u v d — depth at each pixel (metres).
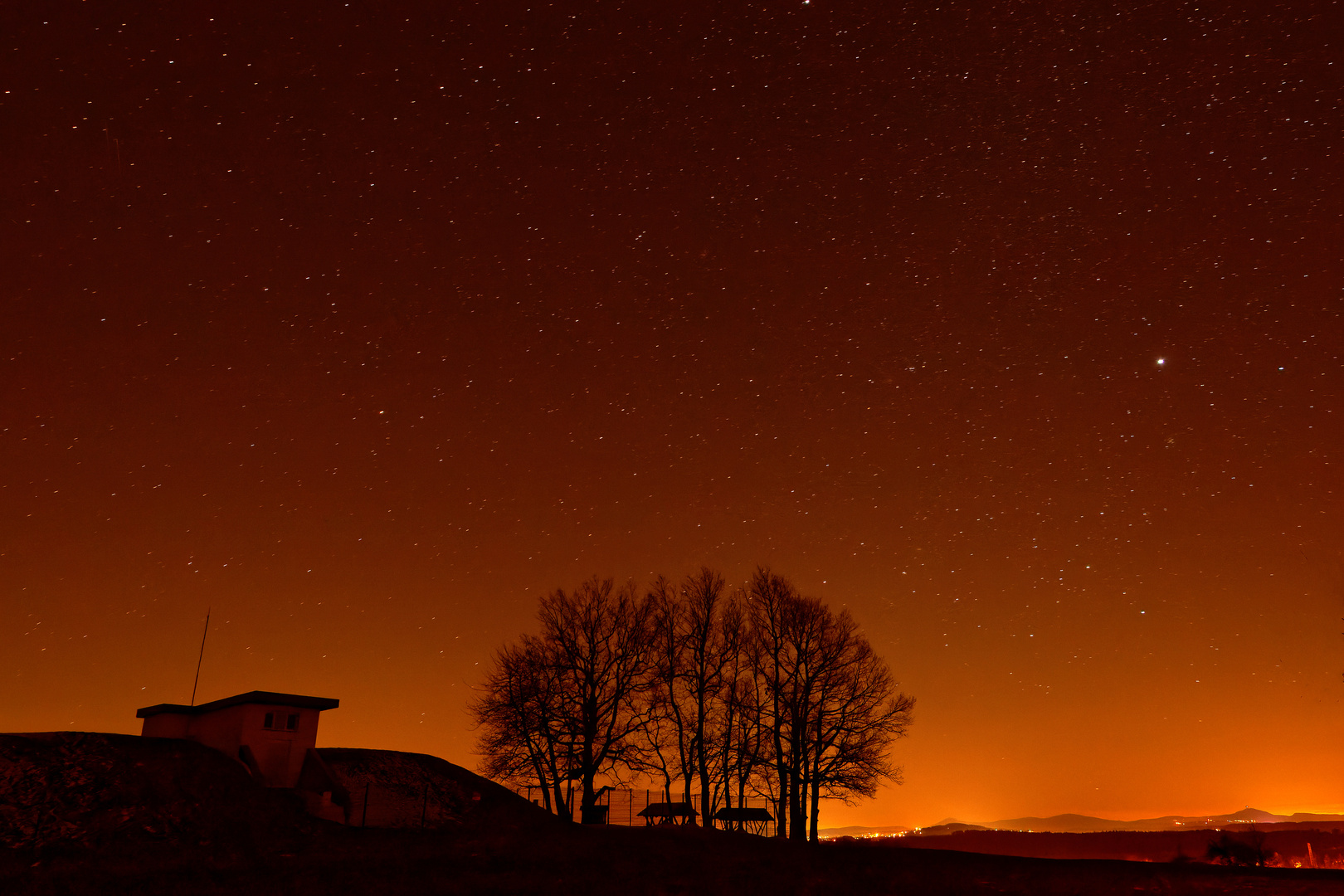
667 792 47.38
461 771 42.75
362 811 34.00
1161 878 27.53
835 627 49.44
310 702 35.69
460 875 24.31
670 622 50.09
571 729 44.69
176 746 33.50
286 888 22.00
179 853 26.22
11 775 28.69
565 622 47.97
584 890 23.20
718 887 24.30
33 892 21.05
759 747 47.31
